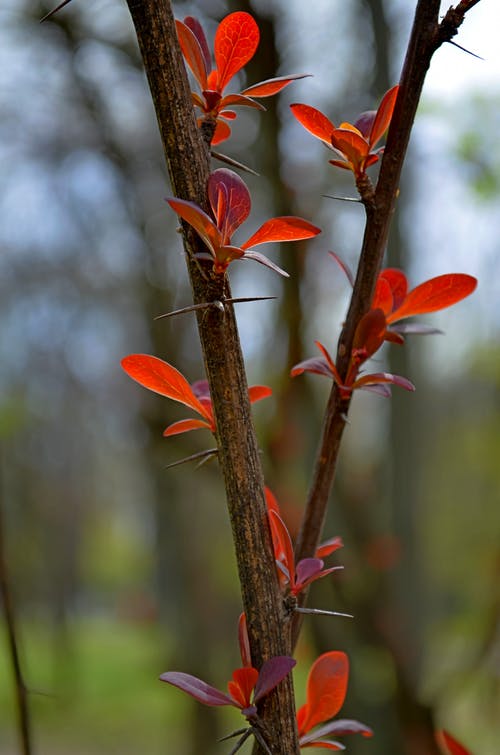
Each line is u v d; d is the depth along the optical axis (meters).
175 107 0.60
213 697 0.59
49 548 9.67
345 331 0.69
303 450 2.39
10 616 0.91
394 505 2.70
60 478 9.60
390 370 2.82
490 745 2.97
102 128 3.92
